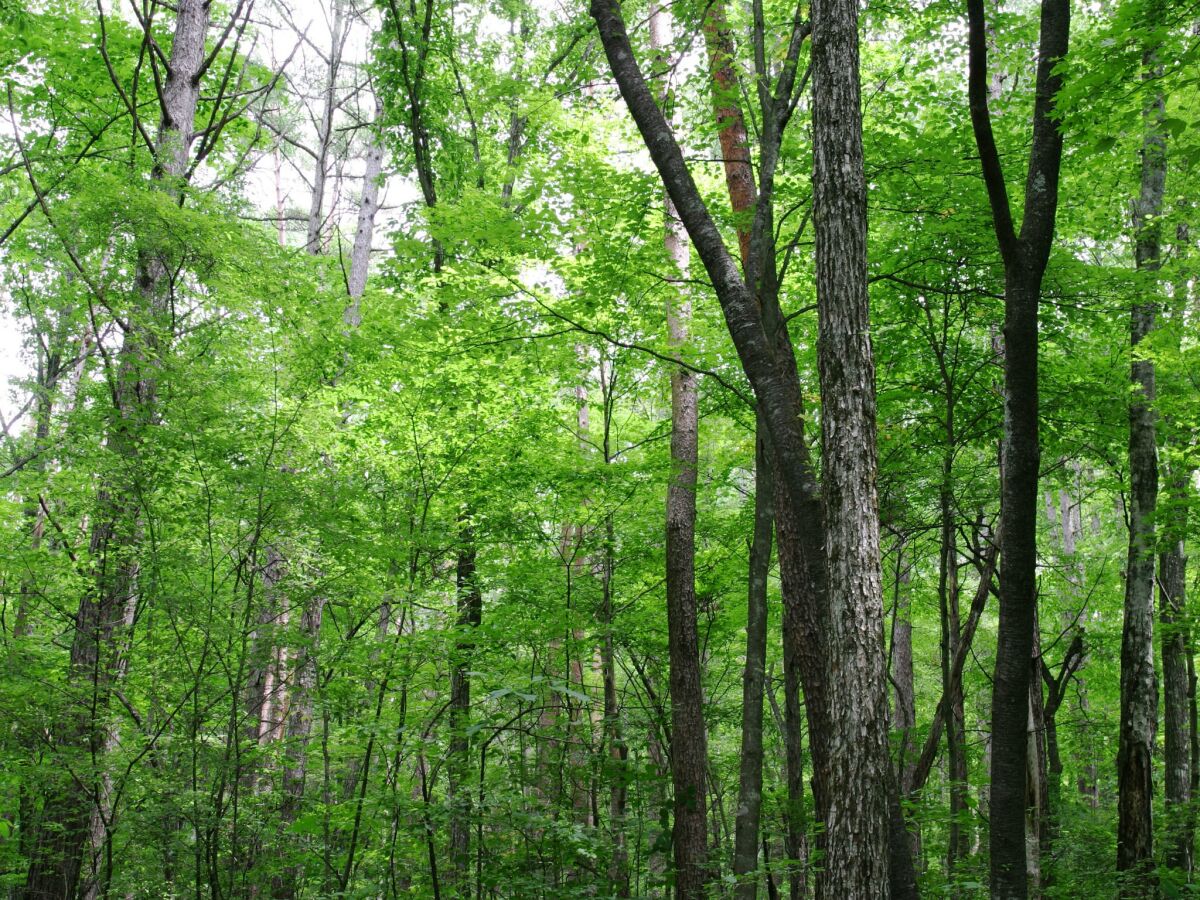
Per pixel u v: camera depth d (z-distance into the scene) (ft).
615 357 34.19
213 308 29.01
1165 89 19.24
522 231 27.25
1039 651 34.60
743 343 19.10
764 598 23.26
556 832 24.94
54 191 32.86
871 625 14.78
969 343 32.19
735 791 44.93
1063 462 35.65
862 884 14.08
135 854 24.59
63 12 38.73
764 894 42.70
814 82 16.88
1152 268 30.78
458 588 34.06
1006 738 18.44
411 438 30.73
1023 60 31.19
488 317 29.09
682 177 19.99
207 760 24.50
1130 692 29.01
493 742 32.68
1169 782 32.27
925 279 29.07
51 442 26.09
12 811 27.40
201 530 25.58
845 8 16.78
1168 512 28.94
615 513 36.14
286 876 30.42
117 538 26.37
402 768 31.60
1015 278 19.49
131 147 32.27
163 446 24.95
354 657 26.50
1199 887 24.86
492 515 33.94
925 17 27.99
